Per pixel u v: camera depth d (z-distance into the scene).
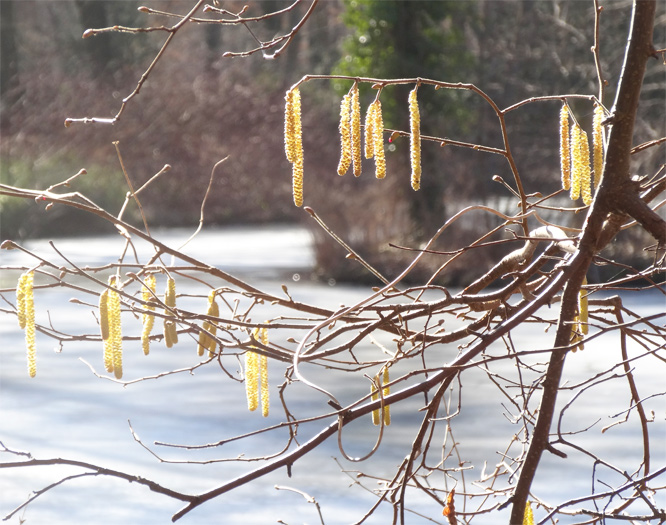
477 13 27.89
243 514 7.62
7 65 39.62
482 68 27.39
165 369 12.70
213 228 37.66
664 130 22.05
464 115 23.94
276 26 42.34
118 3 41.75
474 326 3.23
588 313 3.36
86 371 12.56
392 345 12.93
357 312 3.05
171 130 38.31
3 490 8.20
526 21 28.52
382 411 2.57
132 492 8.13
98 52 41.31
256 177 39.41
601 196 2.83
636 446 8.80
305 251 27.52
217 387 11.73
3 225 30.06
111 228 33.31
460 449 8.95
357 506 7.66
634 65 2.79
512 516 2.94
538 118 26.58
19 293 2.79
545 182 25.91
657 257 3.09
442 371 2.69
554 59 27.12
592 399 10.39
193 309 15.01
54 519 7.43
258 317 14.80
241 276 21.58
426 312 2.98
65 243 29.20
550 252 3.14
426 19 23.59
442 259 19.94
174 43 41.19
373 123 2.62
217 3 2.62
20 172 33.69
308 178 34.31
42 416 10.49
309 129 37.66
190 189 38.56
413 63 23.23
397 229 21.81
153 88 38.94
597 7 3.12
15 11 43.62
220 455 9.20
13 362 13.09
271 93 39.84
